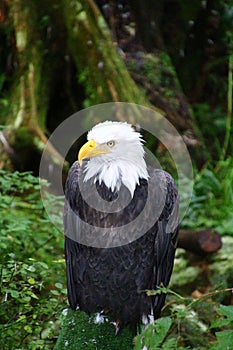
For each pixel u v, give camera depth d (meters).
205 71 17.84
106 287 7.70
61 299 8.44
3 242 9.28
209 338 9.84
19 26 14.73
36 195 11.49
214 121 17.05
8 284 8.02
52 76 14.81
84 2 14.39
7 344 7.94
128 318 7.76
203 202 14.21
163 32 17.41
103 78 14.27
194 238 11.58
